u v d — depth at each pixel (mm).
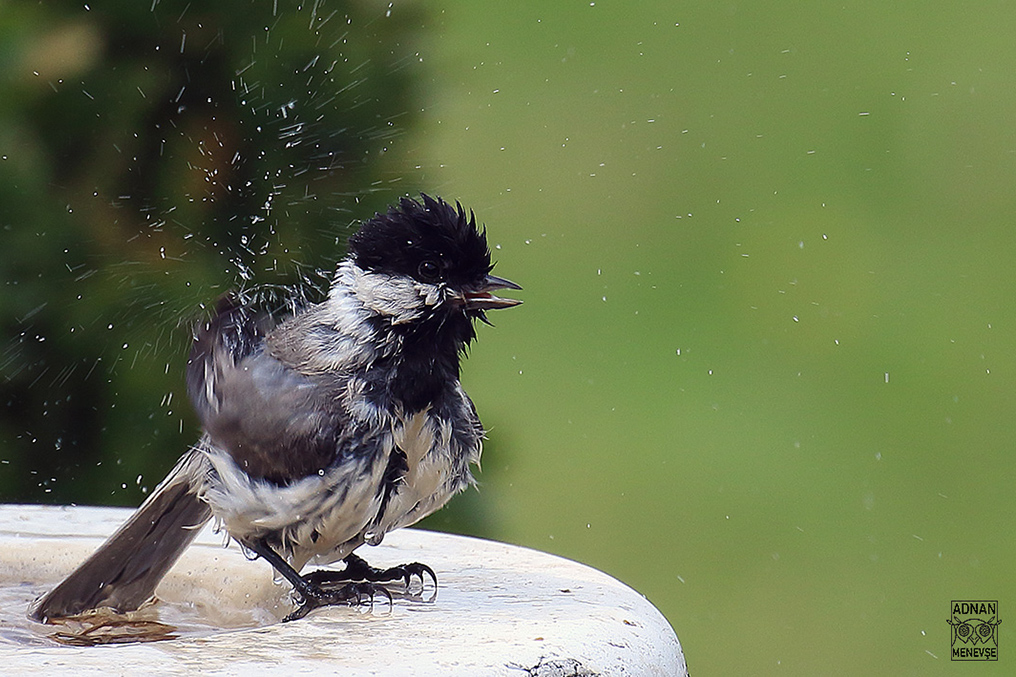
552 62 18719
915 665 13258
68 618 6012
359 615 5012
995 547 15047
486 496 9695
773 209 19781
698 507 15781
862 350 18344
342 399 5863
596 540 15398
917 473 16453
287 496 5754
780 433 17281
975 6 22781
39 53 8609
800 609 14133
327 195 9039
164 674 4023
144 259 8789
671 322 18562
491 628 4770
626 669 4703
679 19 20312
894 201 20328
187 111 8844
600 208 18250
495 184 16969
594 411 17562
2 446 8711
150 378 8789
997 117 21000
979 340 18281
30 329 8688
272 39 8945
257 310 6383
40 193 8641
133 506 8797
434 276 6219
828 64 21297
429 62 9352
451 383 6293
